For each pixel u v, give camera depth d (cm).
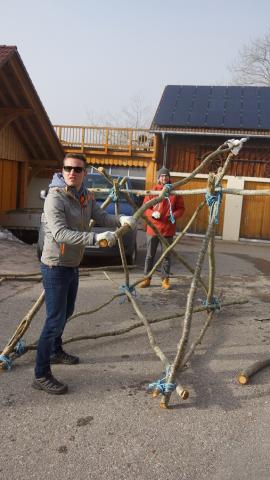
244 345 496
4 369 407
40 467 280
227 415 348
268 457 299
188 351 461
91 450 299
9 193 1505
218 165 1677
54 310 355
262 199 1675
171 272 879
